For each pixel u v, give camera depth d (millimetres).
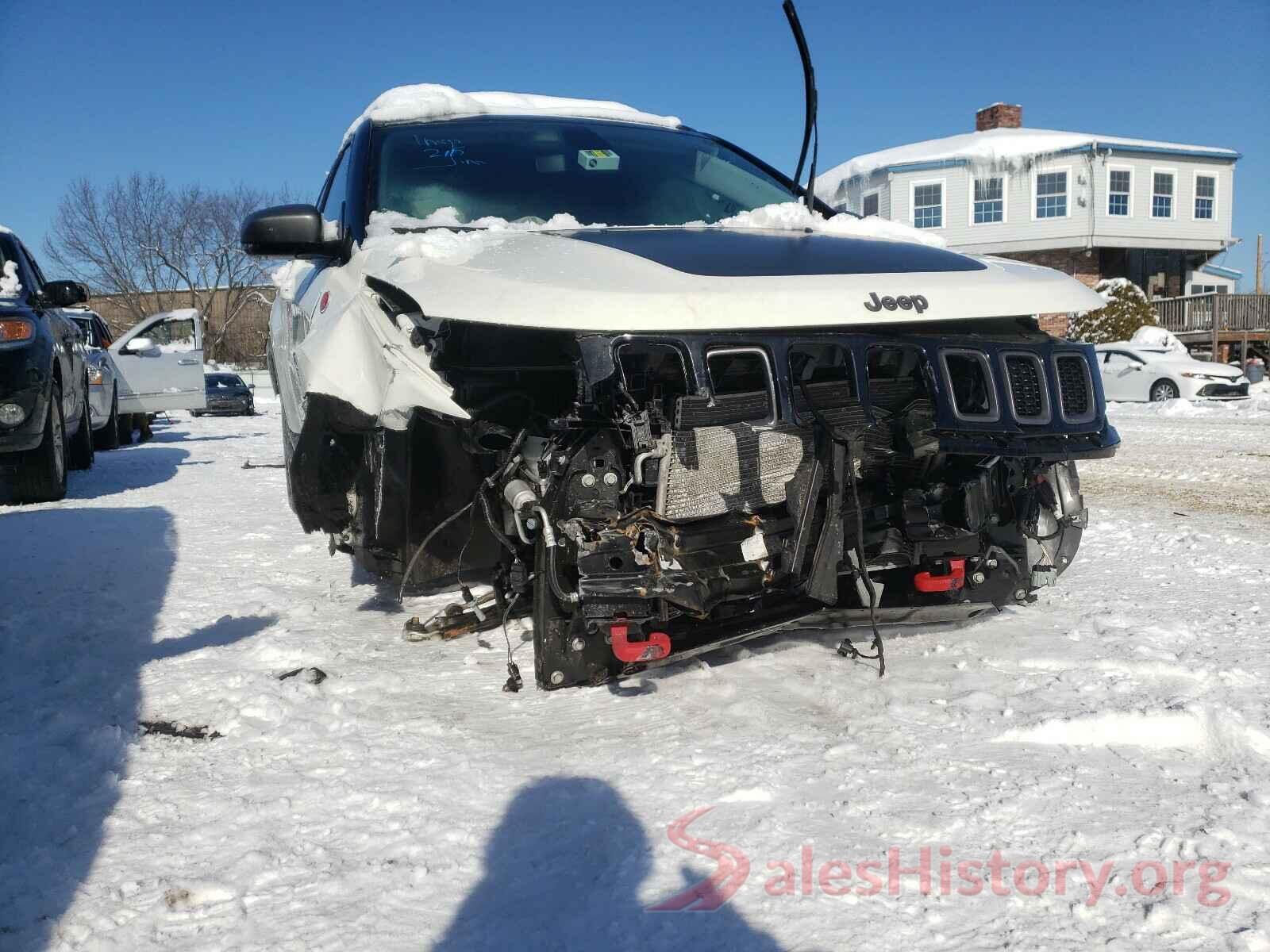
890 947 1659
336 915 1765
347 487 3023
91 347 10219
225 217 48281
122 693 2932
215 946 1685
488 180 3602
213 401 23812
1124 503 6824
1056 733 2514
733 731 2531
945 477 2955
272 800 2209
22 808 2195
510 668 2857
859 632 3350
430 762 2385
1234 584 4199
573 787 2230
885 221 3564
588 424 2473
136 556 4934
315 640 3350
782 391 2568
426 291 2533
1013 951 1647
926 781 2252
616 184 3709
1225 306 27812
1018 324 3098
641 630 2564
